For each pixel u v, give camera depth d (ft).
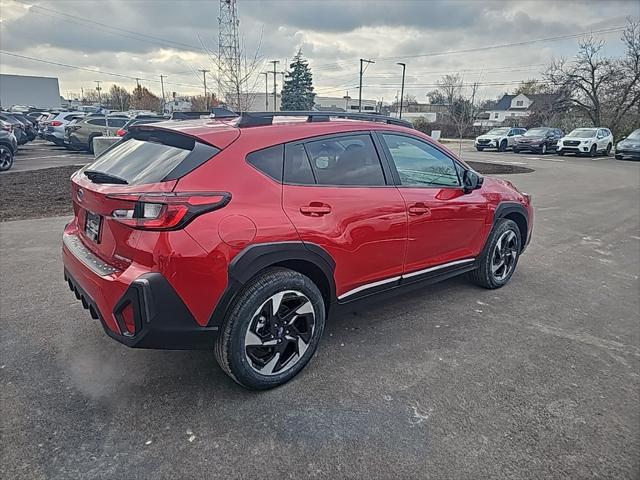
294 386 9.05
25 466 6.81
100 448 7.23
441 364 9.98
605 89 122.83
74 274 9.01
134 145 9.45
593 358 10.43
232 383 9.09
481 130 156.35
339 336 11.19
